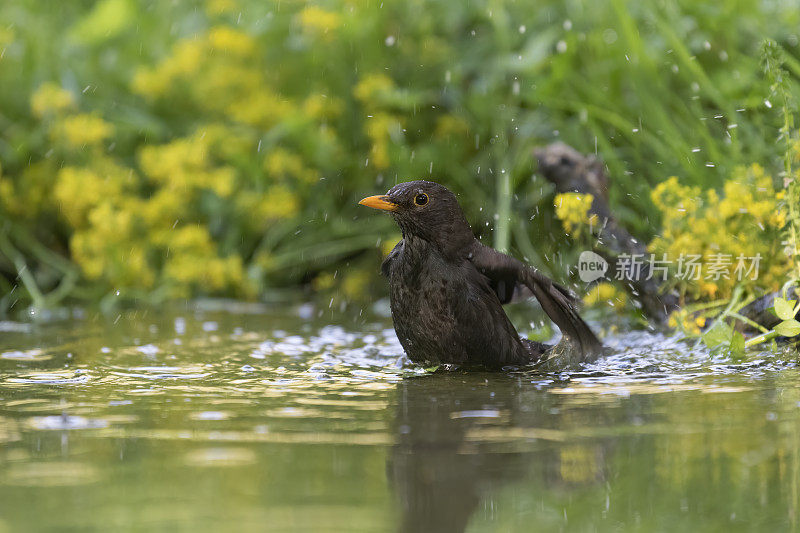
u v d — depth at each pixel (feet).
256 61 46.19
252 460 16.53
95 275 42.29
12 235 45.39
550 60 44.19
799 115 36.06
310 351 30.63
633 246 34.37
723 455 16.71
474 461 16.44
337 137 45.34
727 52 43.19
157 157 43.55
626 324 34.42
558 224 41.04
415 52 46.09
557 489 14.87
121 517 13.41
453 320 26.91
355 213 45.47
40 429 19.12
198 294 44.19
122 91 48.80
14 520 13.32
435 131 44.98
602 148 39.86
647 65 40.27
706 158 39.14
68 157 45.14
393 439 18.07
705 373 25.49
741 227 32.04
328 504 14.06
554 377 25.27
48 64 48.80
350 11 45.60
